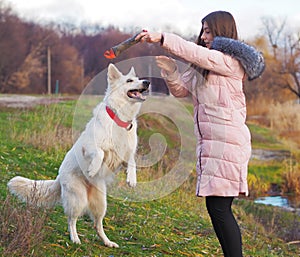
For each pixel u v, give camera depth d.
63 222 5.23
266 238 7.41
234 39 4.06
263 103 25.12
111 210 6.29
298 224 8.60
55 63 36.25
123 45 3.96
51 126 10.44
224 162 3.94
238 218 8.43
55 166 8.22
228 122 3.95
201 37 4.32
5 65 33.75
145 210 6.78
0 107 13.08
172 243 5.52
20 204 5.24
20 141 9.21
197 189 4.02
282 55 27.91
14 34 35.44
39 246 4.26
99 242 4.89
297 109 21.59
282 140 18.58
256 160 15.18
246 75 4.09
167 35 3.87
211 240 6.07
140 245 5.16
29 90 34.28
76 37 40.38
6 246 4.18
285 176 13.22
